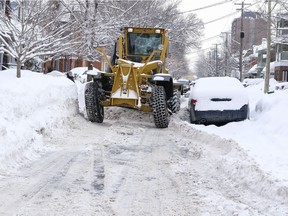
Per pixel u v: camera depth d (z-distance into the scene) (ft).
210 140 36.55
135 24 100.48
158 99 45.96
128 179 24.86
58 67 124.06
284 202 20.29
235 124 44.93
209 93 47.50
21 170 25.70
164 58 54.13
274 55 248.32
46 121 36.19
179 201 21.11
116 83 46.98
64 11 56.65
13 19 52.75
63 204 19.97
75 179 24.31
